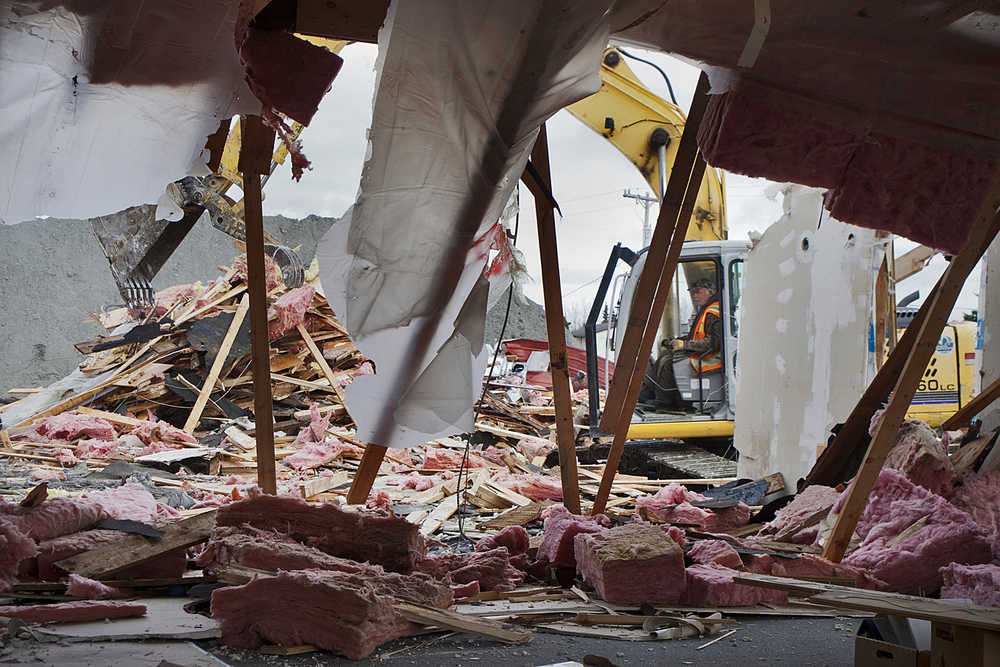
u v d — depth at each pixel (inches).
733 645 171.2
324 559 184.9
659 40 207.3
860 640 146.4
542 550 235.1
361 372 618.2
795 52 206.1
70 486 374.9
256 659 150.7
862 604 140.9
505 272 246.5
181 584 193.6
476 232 213.3
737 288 539.5
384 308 215.2
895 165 221.8
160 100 195.0
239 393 590.6
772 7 191.8
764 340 396.5
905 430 289.9
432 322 219.5
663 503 333.1
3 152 192.5
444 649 160.7
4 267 1129.4
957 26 193.3
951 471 276.2
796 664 158.1
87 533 197.0
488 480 399.9
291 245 1270.9
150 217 373.1
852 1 188.5
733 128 218.1
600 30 187.9
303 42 200.1
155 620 166.1
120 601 174.9
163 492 367.2
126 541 196.1
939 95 215.0
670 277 270.5
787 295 381.4
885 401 310.0
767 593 204.5
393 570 201.5
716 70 214.8
